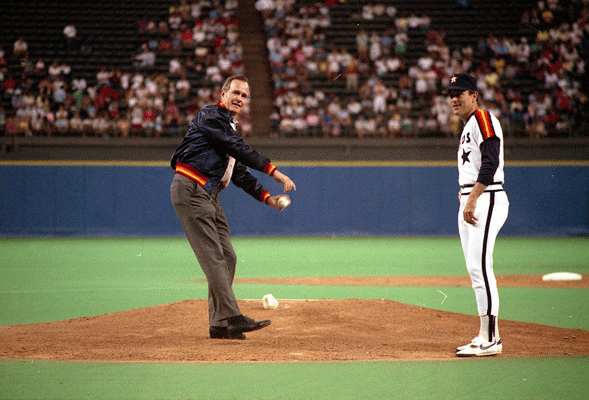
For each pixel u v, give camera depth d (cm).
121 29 7475
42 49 7281
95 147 6234
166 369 1318
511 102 6800
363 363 1373
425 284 2948
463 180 1462
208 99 6675
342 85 6994
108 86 6856
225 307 1627
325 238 5962
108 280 3147
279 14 7650
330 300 2256
